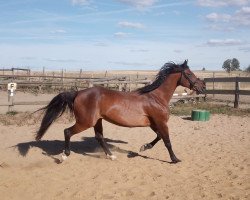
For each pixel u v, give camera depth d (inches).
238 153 343.6
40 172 286.8
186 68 316.8
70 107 304.5
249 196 229.1
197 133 448.5
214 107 690.2
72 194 240.4
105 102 296.7
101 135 324.2
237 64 3223.4
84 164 307.4
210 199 225.9
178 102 758.5
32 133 429.7
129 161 316.2
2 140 393.4
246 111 643.5
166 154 341.4
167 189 245.4
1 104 549.3
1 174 281.0
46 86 1099.9
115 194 237.9
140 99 304.5
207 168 293.9
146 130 461.7
